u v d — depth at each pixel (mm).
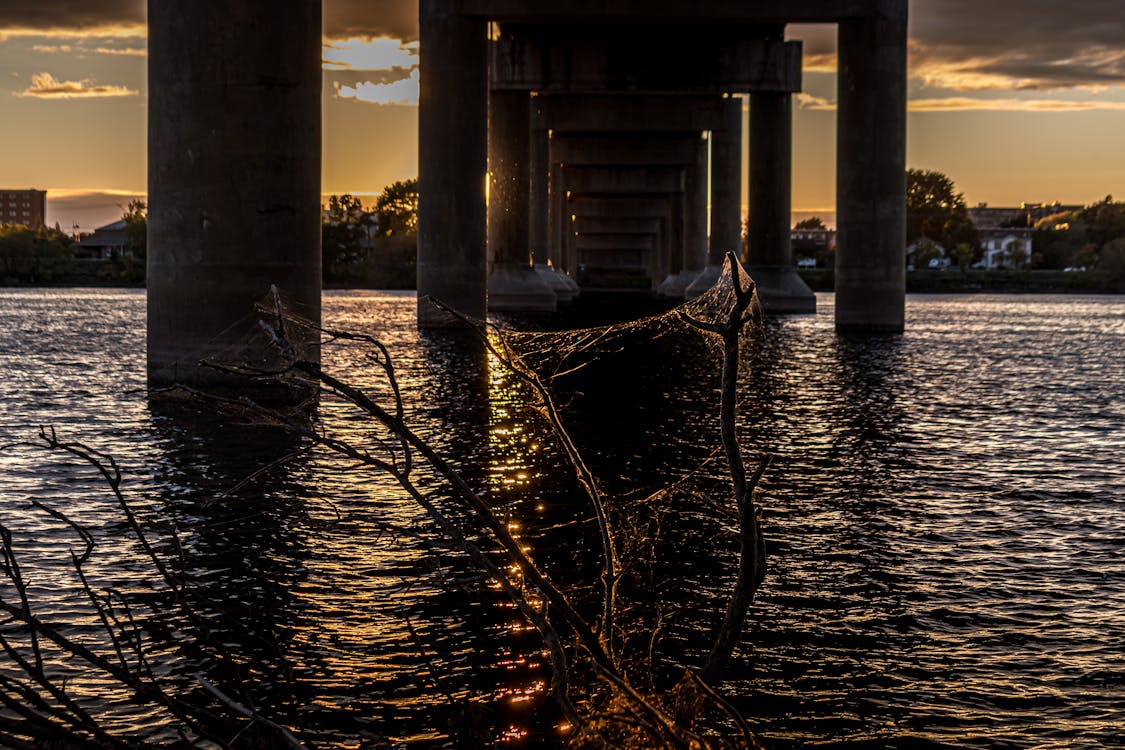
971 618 9711
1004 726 7621
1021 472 16609
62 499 13797
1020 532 12797
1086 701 7996
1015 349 41969
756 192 76375
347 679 8125
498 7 53562
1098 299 112062
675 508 13500
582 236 191250
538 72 68125
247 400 5152
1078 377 31453
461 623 9266
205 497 13906
